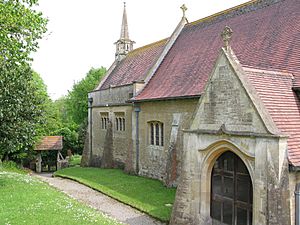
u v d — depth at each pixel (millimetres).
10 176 20469
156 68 24203
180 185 13062
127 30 35031
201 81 17906
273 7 18125
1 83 15172
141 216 14211
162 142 21094
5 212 11648
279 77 12344
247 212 11305
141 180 21453
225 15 21672
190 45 22828
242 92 10891
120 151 27656
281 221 9617
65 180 24016
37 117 18297
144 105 22812
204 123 12391
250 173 10680
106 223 11203
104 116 30828
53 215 11422
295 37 14992
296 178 10070
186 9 26016
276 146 9781
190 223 12656
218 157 12500
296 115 11328
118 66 33906
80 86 58312
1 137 16312
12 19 14383
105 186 20125
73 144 49375
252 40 17516
